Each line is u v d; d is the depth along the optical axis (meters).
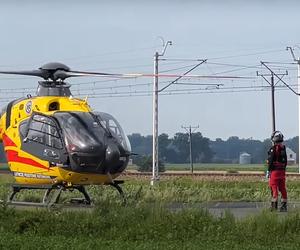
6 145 28.89
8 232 17.75
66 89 28.67
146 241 16.59
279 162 25.00
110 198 27.23
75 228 17.84
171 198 29.72
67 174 26.48
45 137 27.08
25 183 28.11
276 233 17.47
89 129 26.61
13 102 29.31
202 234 17.38
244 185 45.25
